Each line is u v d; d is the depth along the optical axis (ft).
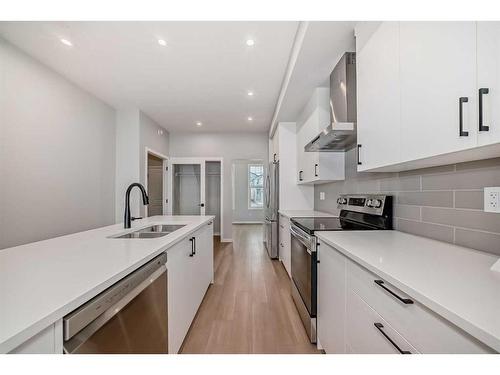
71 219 10.39
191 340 6.19
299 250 7.17
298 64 7.52
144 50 7.95
